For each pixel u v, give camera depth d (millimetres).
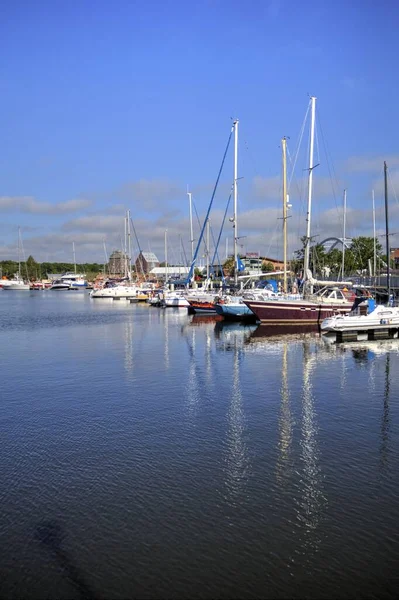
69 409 20406
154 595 8930
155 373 27609
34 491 12875
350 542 10508
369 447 15883
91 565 9766
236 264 61781
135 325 55594
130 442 16422
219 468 14234
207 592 9008
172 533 10852
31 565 9766
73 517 11547
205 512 11742
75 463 14672
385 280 70438
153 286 118375
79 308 86375
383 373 27234
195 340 41688
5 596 8906
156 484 13234
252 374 27094
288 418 18953
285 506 12039
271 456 15148
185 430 17594
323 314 49938
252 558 9977
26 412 20047
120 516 11578
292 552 10156
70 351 36281
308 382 25078
